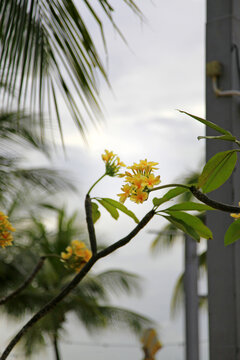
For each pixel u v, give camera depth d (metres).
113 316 16.17
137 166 1.71
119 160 1.85
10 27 3.11
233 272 3.41
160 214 1.74
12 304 13.59
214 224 3.48
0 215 2.61
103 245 15.23
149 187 1.68
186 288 7.46
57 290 14.08
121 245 1.78
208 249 3.50
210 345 3.44
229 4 3.76
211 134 3.64
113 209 1.89
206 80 3.75
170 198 1.70
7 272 12.38
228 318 3.40
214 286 3.46
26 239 12.10
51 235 13.51
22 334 1.86
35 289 13.82
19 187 9.48
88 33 3.17
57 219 14.37
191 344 7.25
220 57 3.73
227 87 3.69
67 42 3.19
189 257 7.48
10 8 3.12
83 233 14.62
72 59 3.19
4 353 1.83
